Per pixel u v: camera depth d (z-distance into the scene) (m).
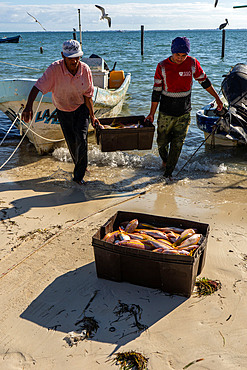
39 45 60.22
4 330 2.75
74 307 2.96
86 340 2.62
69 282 3.28
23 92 6.44
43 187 5.56
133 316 2.84
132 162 6.64
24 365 2.44
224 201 5.00
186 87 5.16
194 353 2.49
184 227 3.51
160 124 5.50
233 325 2.72
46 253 3.74
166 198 5.12
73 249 3.81
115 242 3.24
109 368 2.40
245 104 7.24
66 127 5.30
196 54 36.44
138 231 3.46
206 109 8.05
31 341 2.63
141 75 18.30
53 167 6.50
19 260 3.63
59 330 2.73
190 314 2.84
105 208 4.80
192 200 5.05
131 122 5.93
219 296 3.03
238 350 2.50
